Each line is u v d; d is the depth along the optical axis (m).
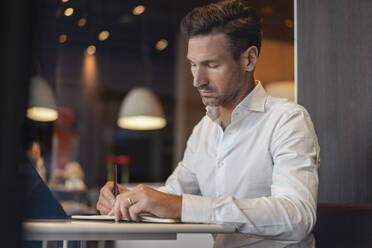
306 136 1.29
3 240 0.36
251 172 1.36
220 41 1.25
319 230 1.67
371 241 1.55
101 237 0.84
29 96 0.38
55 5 5.27
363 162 1.92
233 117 1.37
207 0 5.13
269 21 3.55
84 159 8.23
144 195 1.05
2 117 0.36
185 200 1.06
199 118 8.41
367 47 1.96
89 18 6.35
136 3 6.43
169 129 9.60
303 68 2.12
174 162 9.10
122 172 8.73
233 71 1.28
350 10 2.02
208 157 1.50
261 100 1.38
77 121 8.22
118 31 7.64
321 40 2.08
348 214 1.62
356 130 1.96
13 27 0.36
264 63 4.19
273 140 1.32
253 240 1.29
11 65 0.36
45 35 5.16
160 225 0.87
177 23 7.39
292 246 1.26
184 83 8.23
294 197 1.14
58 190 5.29
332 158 2.03
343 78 2.01
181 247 3.07
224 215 1.05
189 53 1.28
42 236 0.81
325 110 2.05
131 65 8.95
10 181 0.36
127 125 7.29
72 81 8.19
